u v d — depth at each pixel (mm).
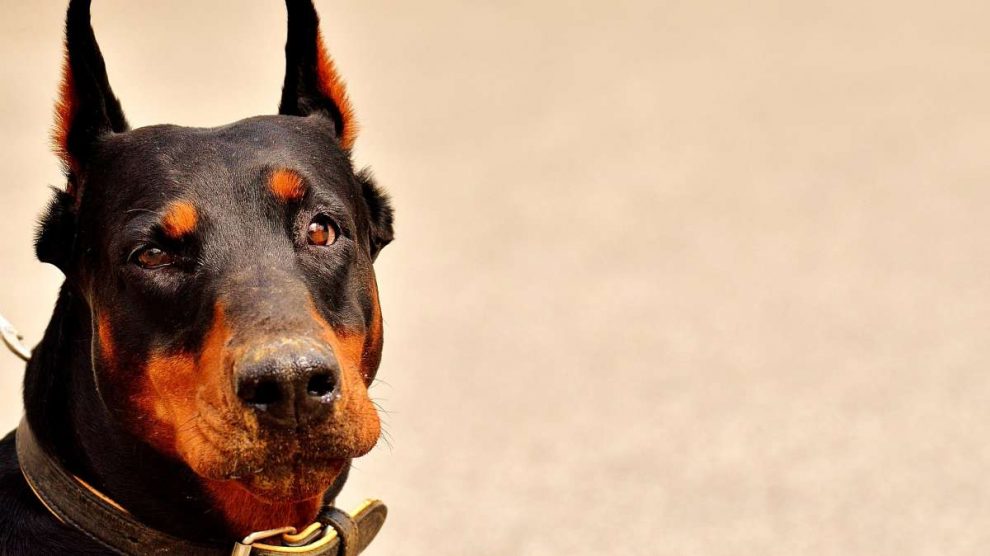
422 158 14422
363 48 19953
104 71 4016
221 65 15500
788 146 15031
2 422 7516
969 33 20969
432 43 20359
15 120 13883
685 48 20359
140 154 3791
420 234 12055
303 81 4348
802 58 19547
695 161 14461
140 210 3648
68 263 3895
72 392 3820
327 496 3936
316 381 3215
